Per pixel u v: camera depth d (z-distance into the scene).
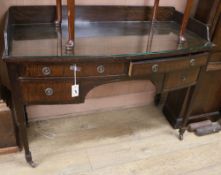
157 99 2.02
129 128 1.78
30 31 1.25
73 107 1.81
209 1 1.43
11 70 1.00
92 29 1.37
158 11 1.55
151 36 1.35
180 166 1.51
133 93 1.95
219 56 1.58
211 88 1.72
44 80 1.07
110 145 1.61
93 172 1.41
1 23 1.32
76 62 1.04
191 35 1.40
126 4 1.52
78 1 1.40
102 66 1.11
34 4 1.33
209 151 1.64
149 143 1.66
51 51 1.04
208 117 1.89
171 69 1.23
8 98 1.37
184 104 1.69
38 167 1.41
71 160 1.48
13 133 1.40
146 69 1.16
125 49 1.15
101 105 1.90
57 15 1.31
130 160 1.51
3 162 1.42
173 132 1.78
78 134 1.68
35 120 1.75
